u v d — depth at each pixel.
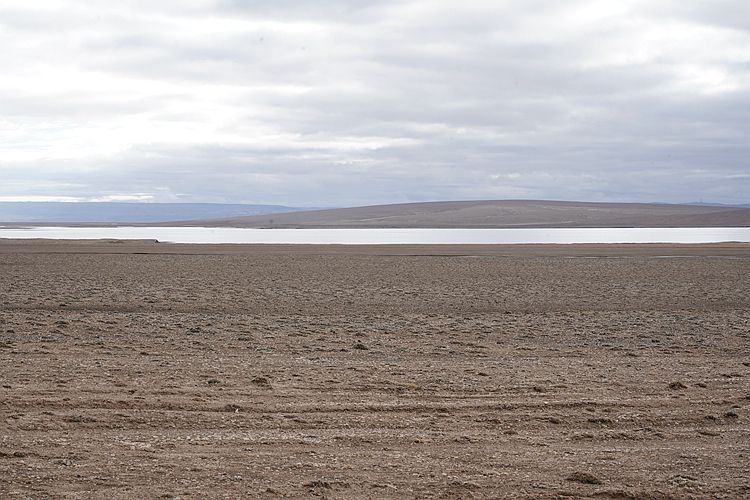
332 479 8.05
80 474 8.05
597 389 12.81
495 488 7.92
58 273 41.84
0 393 11.70
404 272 44.91
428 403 11.62
